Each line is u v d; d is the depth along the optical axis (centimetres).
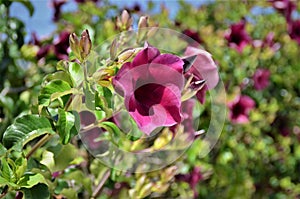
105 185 110
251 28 200
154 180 110
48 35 142
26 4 112
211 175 168
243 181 176
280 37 212
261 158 194
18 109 105
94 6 164
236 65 181
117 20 89
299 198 196
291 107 211
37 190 73
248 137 187
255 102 191
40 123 70
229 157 166
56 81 68
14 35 119
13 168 71
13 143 69
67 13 155
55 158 82
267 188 196
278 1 199
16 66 126
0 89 122
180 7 209
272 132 206
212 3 225
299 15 220
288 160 203
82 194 107
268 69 203
